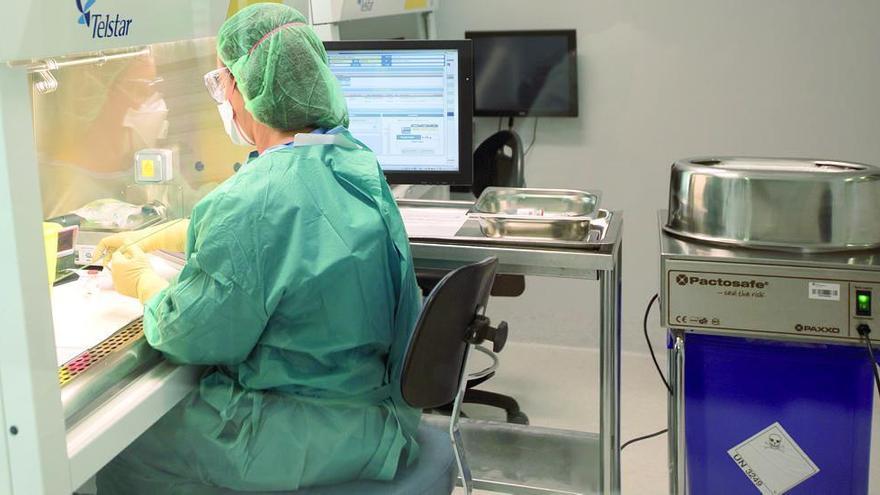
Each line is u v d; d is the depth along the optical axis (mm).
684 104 3121
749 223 1724
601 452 1982
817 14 2936
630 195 3258
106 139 1729
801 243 1699
